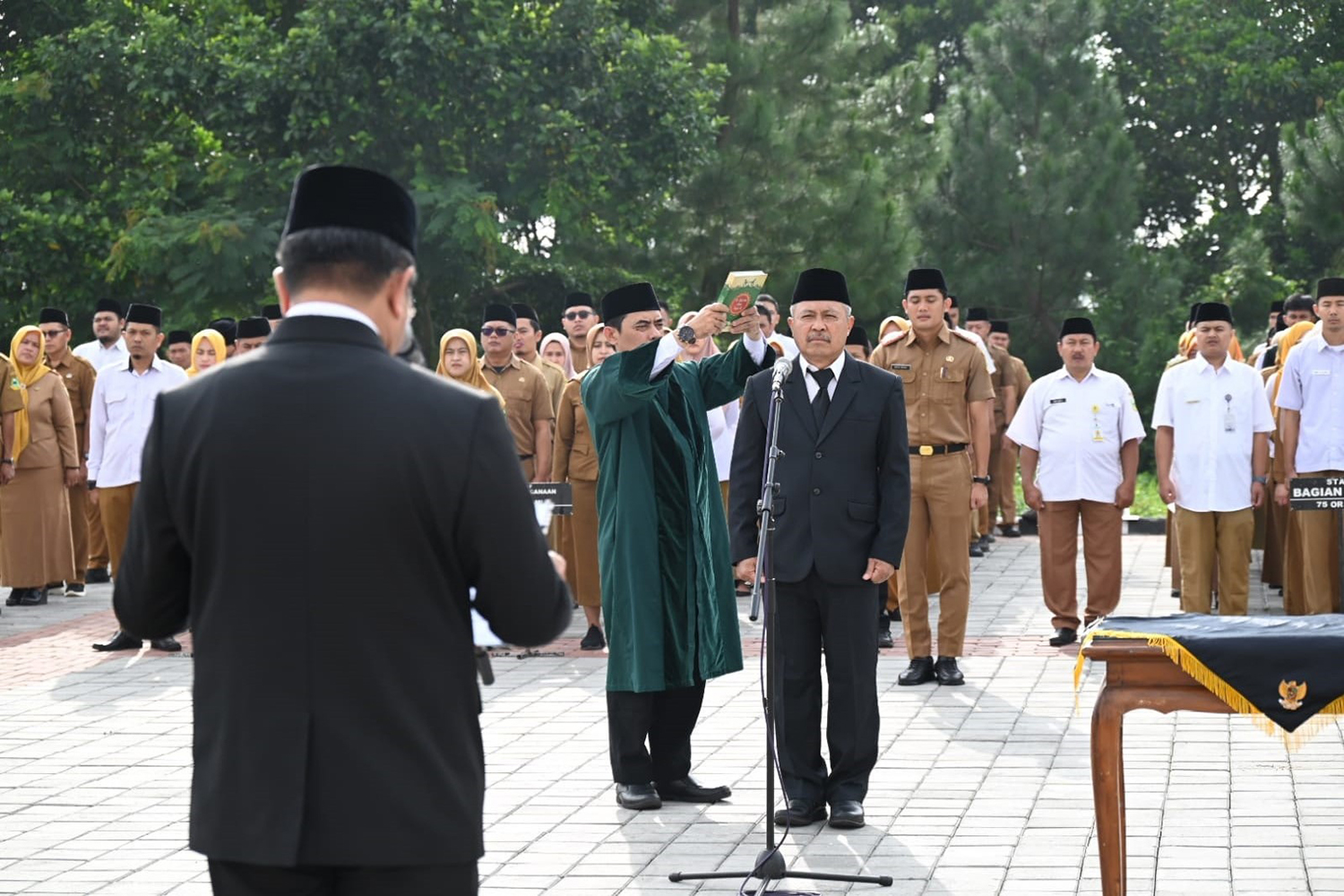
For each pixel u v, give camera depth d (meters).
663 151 26.14
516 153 25.36
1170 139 44.09
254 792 3.13
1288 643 4.94
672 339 7.04
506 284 30.45
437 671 3.19
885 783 7.79
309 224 3.29
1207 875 6.22
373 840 3.11
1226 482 11.67
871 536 7.19
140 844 6.98
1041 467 11.89
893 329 14.41
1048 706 9.55
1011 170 31.59
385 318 3.34
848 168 29.95
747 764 8.30
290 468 3.15
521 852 6.73
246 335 14.08
